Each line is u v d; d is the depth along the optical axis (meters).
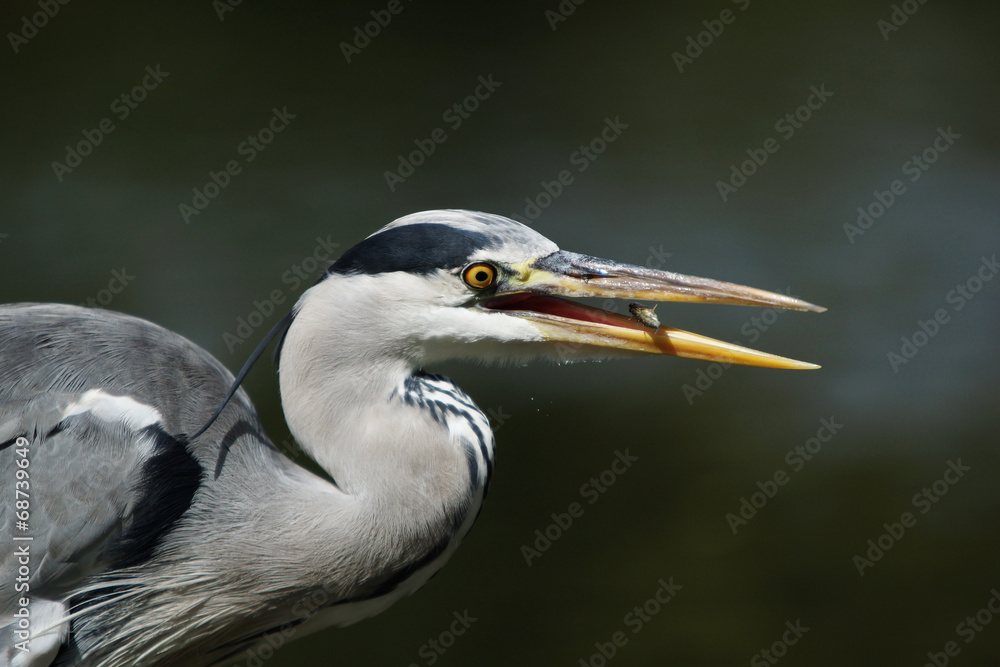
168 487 5.05
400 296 5.20
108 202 14.80
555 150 17.09
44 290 12.59
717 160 16.80
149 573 5.04
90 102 18.00
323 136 17.22
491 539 9.70
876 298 13.21
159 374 5.34
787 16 23.05
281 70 19.75
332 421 5.21
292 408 5.30
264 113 17.97
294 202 15.09
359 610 5.37
